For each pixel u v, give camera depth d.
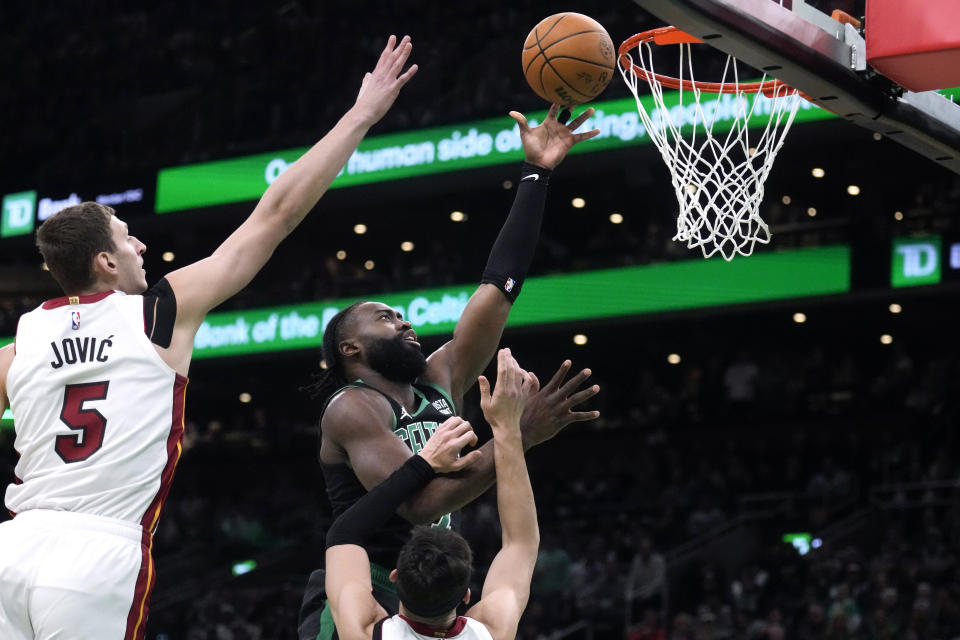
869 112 4.45
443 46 19.09
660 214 20.23
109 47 22.28
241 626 16.31
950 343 19.41
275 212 2.97
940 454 15.89
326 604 3.37
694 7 3.82
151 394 2.77
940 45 4.08
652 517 17.14
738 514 16.89
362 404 3.35
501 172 16.83
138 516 2.73
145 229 19.28
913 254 15.81
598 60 3.79
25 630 2.65
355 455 3.29
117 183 19.42
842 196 19.00
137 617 2.69
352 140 3.07
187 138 20.94
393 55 3.22
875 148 17.16
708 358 20.72
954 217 16.20
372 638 2.85
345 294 19.05
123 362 2.77
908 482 16.06
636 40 4.87
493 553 16.53
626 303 17.30
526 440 3.17
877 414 17.55
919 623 12.34
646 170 16.53
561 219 20.94
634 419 19.47
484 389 3.12
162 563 19.08
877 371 19.95
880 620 12.50
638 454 19.05
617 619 14.50
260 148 18.59
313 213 20.73
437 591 2.81
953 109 4.83
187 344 2.85
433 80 18.88
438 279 18.97
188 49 21.56
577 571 15.31
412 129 17.53
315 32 20.48
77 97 22.27
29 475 2.76
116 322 2.80
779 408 18.31
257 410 24.06
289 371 21.91
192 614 17.50
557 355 21.47
